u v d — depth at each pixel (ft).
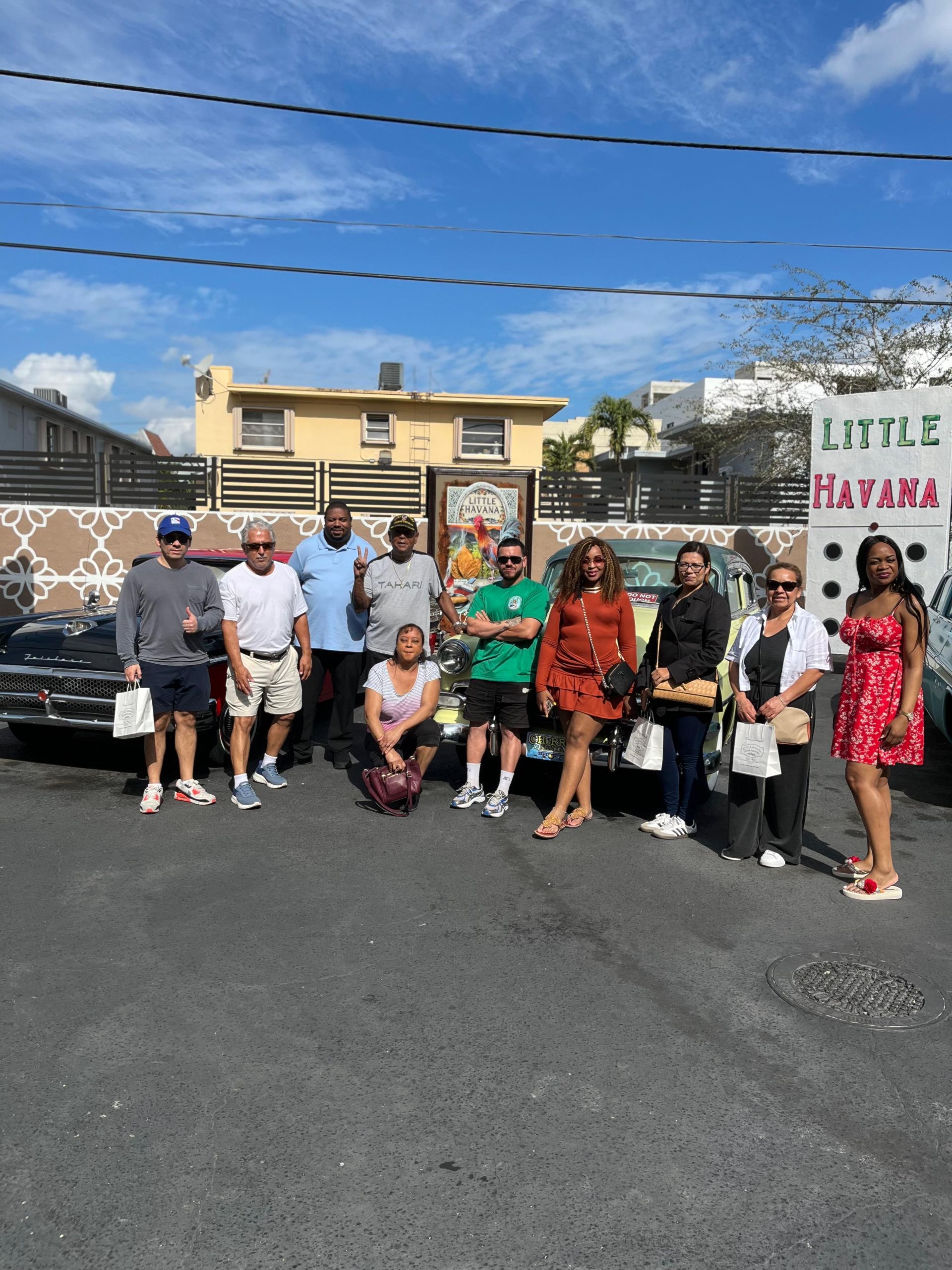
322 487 52.80
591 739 17.70
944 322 63.72
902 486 40.91
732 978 12.08
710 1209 7.83
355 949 12.67
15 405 93.25
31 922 13.29
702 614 17.34
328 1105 9.16
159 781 18.90
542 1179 8.15
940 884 15.81
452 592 50.83
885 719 14.94
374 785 18.54
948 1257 7.35
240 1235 7.42
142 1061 9.85
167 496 51.24
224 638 20.89
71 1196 7.82
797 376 66.44
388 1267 7.13
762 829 17.15
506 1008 11.18
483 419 75.66
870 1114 9.22
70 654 20.76
